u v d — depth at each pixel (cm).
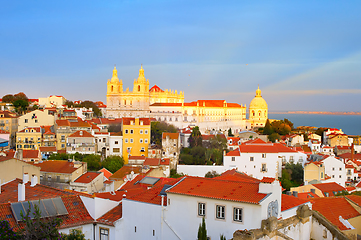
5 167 7675
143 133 18025
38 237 4022
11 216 4750
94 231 5291
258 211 4397
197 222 4781
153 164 15038
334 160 15350
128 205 5303
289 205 5219
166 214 5009
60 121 18675
